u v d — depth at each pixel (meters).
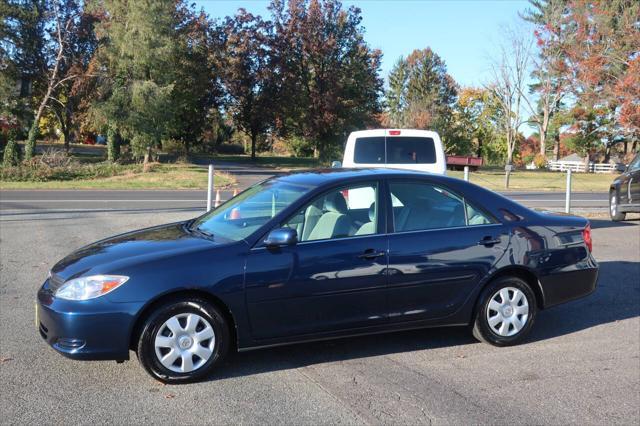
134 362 4.79
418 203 5.12
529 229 5.33
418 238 4.95
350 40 51.12
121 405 3.97
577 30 39.97
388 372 4.64
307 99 51.00
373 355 5.03
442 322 5.08
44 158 30.06
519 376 4.59
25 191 22.75
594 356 5.07
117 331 4.18
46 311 4.28
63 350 4.20
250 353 5.05
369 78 52.53
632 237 11.66
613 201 14.57
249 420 3.77
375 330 4.88
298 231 4.73
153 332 4.27
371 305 4.81
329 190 4.91
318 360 4.90
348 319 4.76
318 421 3.76
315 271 4.61
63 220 13.17
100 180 28.94
